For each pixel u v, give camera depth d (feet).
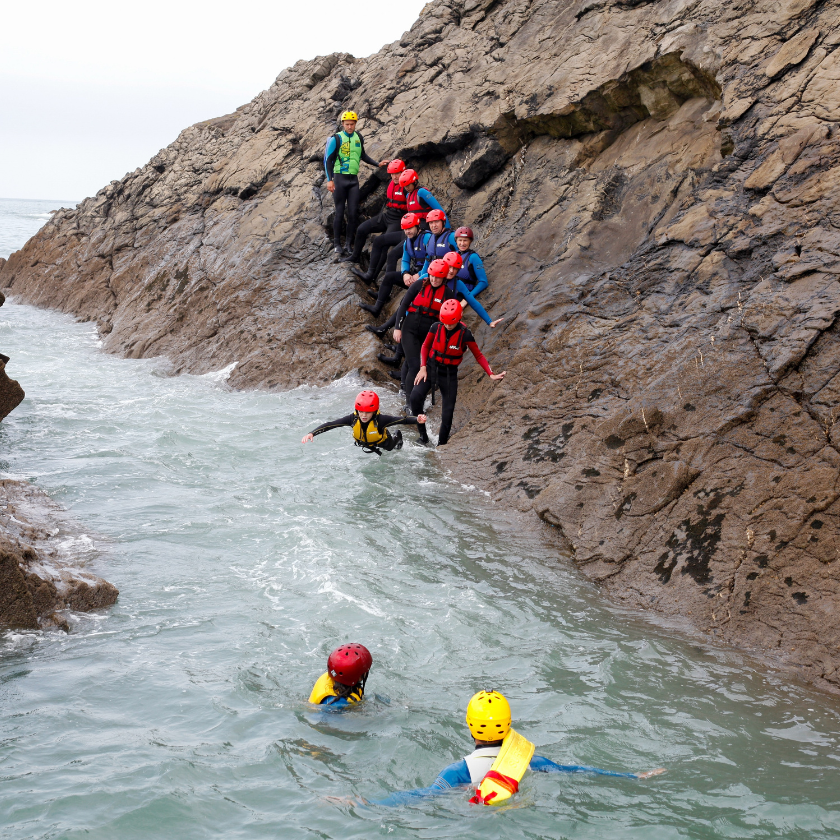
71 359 49.42
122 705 14.74
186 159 66.03
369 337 39.93
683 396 23.91
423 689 15.67
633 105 35.73
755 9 31.58
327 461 29.91
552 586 20.95
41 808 11.56
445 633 18.01
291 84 60.64
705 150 32.37
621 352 27.73
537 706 15.12
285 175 52.65
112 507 25.14
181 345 48.26
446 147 42.65
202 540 22.93
